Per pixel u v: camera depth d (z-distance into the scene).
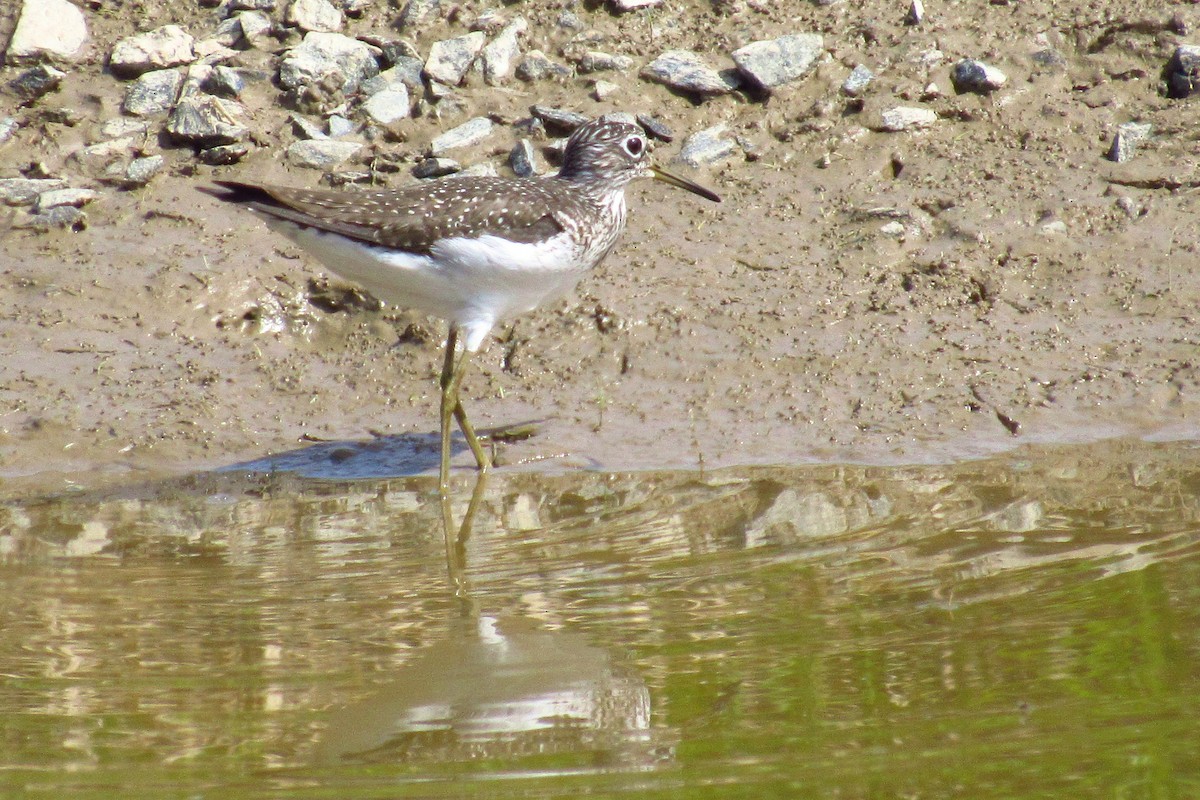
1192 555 8.83
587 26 15.30
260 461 11.36
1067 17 15.12
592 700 7.19
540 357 12.36
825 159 14.05
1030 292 12.65
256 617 8.32
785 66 14.70
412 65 14.91
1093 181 13.55
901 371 11.91
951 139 14.21
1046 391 11.60
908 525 9.61
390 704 7.21
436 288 10.91
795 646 7.75
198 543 9.73
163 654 7.80
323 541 9.74
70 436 11.52
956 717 6.93
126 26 15.52
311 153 14.03
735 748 6.73
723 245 13.25
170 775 6.51
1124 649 7.54
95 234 13.41
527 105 14.56
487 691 7.32
